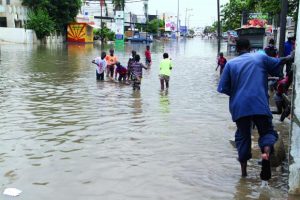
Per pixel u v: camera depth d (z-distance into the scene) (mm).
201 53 46438
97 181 6293
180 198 5688
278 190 5934
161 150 7887
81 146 8102
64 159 7297
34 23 62438
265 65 6160
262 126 6023
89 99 13766
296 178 5730
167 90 16469
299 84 5629
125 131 9336
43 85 17219
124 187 6066
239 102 6012
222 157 7477
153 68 26891
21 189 5957
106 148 7984
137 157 7445
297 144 5680
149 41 83688
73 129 9445
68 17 70812
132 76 16641
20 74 21344
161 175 6555
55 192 5867
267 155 5793
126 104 12898
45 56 35719
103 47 56812
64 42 72188
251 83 6012
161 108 12305
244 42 6418
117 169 6812
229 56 36750
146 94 15242
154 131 9375
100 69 19188
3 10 60000
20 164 7008
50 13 68500
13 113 11164
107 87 16984
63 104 12688
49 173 6602
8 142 8320
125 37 84938
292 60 6121
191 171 6742
